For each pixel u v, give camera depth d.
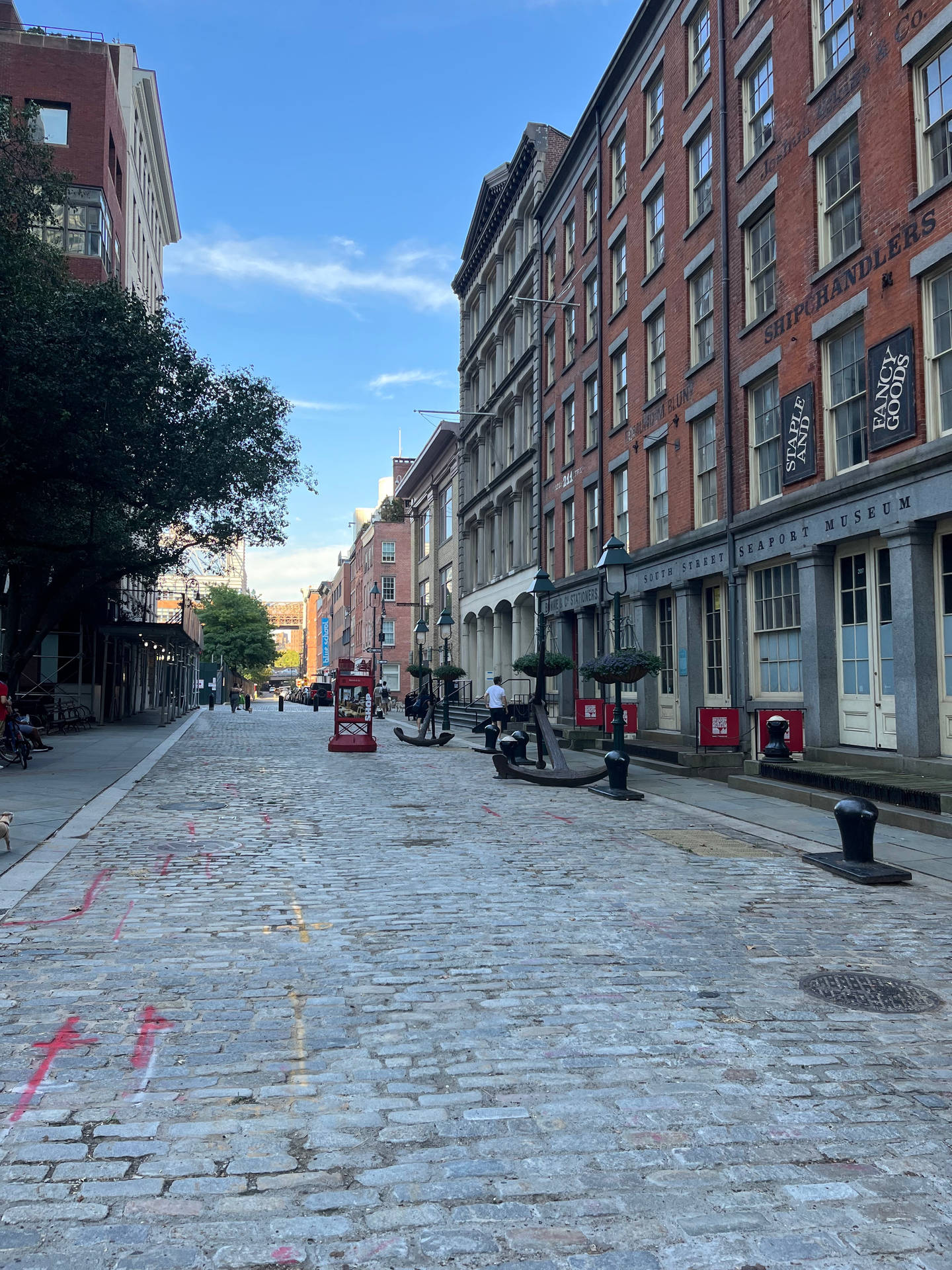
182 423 19.02
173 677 42.06
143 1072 3.75
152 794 12.95
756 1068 3.85
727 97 17.16
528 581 29.38
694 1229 2.70
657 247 20.80
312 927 5.97
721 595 17.78
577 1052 4.00
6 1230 2.66
